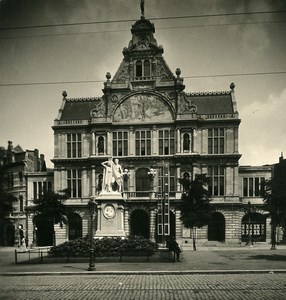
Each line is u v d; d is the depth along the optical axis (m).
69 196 69.19
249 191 69.62
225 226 67.56
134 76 71.62
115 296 21.52
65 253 37.28
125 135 71.50
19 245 65.75
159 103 71.00
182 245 64.00
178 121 69.25
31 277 28.05
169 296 21.30
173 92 70.62
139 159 69.88
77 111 75.38
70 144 72.81
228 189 68.25
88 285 24.75
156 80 70.88
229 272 29.17
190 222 54.34
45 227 72.38
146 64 72.06
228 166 68.75
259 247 57.78
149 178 69.56
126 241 37.94
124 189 69.50
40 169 82.19
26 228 72.25
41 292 22.86
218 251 49.19
